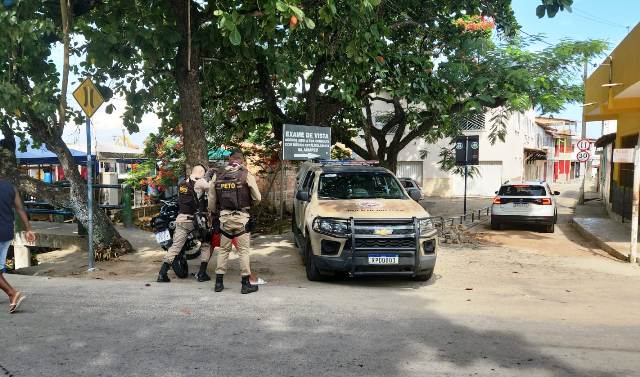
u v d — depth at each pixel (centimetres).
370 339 472
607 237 1276
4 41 769
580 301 671
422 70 1273
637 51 1106
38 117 861
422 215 743
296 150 1226
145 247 1030
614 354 439
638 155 1012
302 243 873
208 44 975
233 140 1705
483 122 3055
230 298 627
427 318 550
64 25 801
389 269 719
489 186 3094
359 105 1302
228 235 657
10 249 1313
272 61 1106
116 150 1831
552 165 5603
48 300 602
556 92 1536
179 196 741
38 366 399
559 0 755
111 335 475
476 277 845
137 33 837
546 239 1362
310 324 517
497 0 1334
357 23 903
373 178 875
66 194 948
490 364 412
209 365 404
